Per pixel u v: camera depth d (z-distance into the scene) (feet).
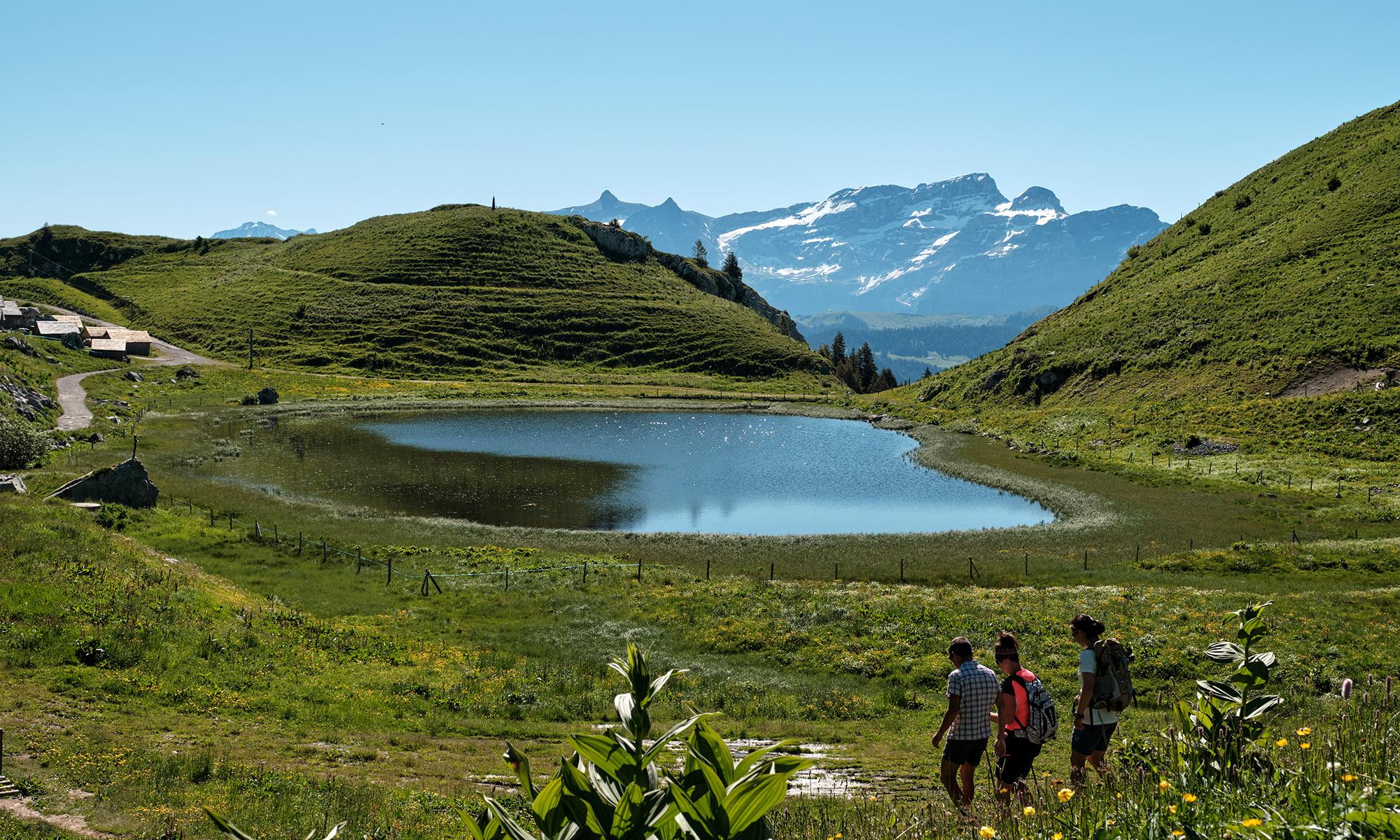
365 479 254.47
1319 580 155.22
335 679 92.99
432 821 49.47
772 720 89.40
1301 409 274.36
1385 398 263.49
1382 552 165.89
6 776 51.83
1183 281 414.62
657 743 13.30
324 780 58.80
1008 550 179.73
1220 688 28.76
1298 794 21.63
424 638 115.75
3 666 76.69
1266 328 338.75
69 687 74.59
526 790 13.38
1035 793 33.24
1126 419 311.06
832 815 37.88
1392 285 328.29
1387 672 95.71
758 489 257.55
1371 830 16.93
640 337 624.18
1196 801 22.67
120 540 127.24
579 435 354.13
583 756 13.14
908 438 356.59
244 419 369.91
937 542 186.09
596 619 128.57
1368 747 25.70
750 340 631.56
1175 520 201.26
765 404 473.67
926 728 87.35
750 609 131.95
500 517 217.36
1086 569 164.86
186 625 96.84
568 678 101.65
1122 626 116.37
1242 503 214.69
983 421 368.07
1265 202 460.96
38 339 475.31
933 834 29.37
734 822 11.96
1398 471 226.99
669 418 414.82
